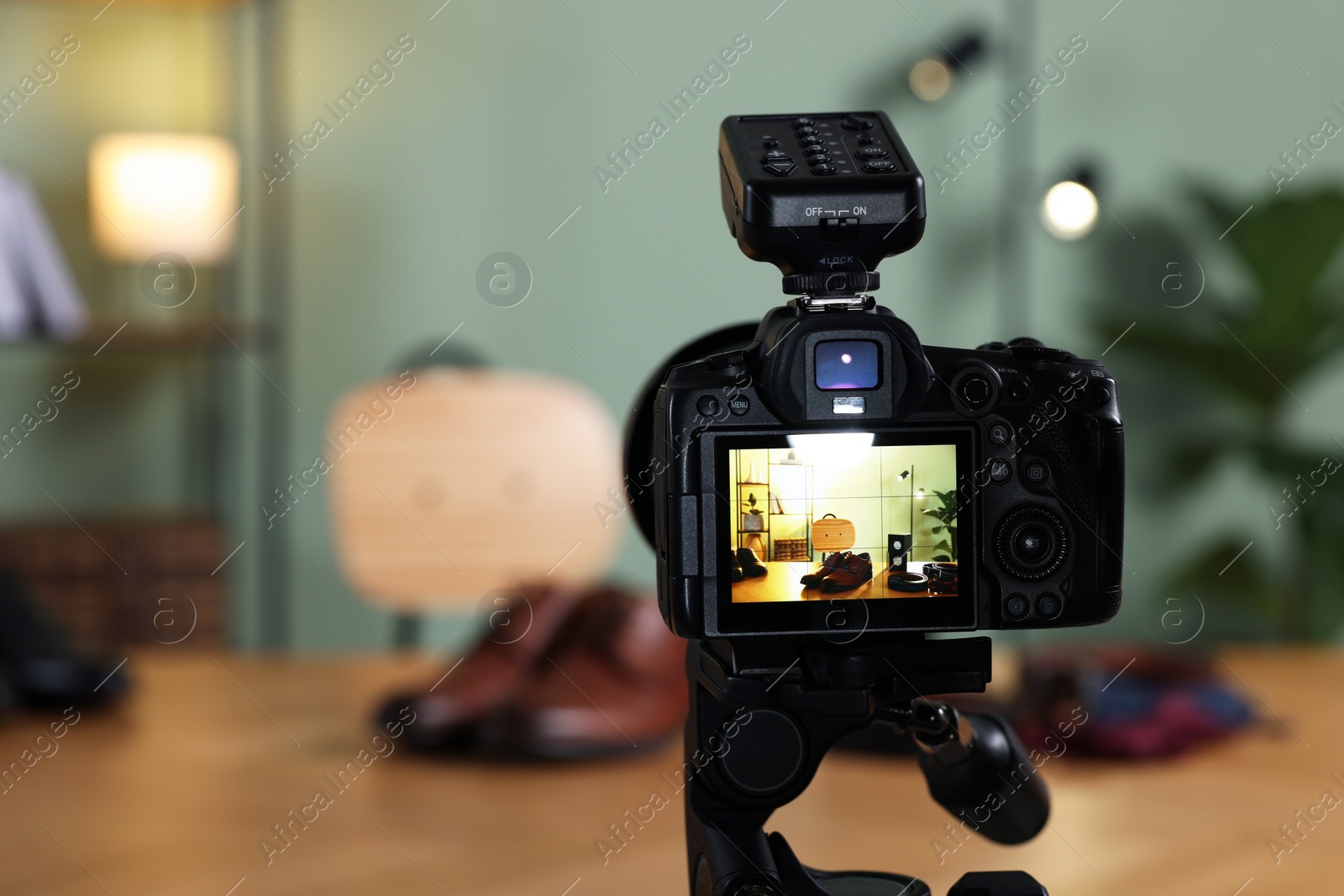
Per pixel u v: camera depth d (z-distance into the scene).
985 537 0.50
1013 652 1.23
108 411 2.92
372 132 2.97
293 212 2.95
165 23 2.90
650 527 0.56
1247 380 3.04
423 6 2.97
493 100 3.01
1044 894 0.50
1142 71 3.33
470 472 2.03
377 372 3.00
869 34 3.14
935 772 0.58
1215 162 3.39
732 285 3.12
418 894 0.68
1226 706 1.00
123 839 0.77
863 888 0.52
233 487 2.98
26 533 2.51
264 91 2.93
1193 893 0.66
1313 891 0.67
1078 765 0.92
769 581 0.48
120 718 1.08
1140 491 3.40
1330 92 3.43
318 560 3.00
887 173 0.50
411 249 3.00
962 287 3.21
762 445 0.48
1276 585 3.24
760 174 0.50
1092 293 3.32
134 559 2.54
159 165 2.47
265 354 2.97
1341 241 2.92
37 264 2.53
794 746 0.53
